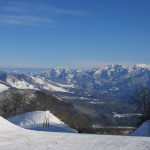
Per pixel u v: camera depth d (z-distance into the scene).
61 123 46.22
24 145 19.47
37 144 19.75
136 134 38.69
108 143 19.92
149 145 19.17
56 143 20.05
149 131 38.00
